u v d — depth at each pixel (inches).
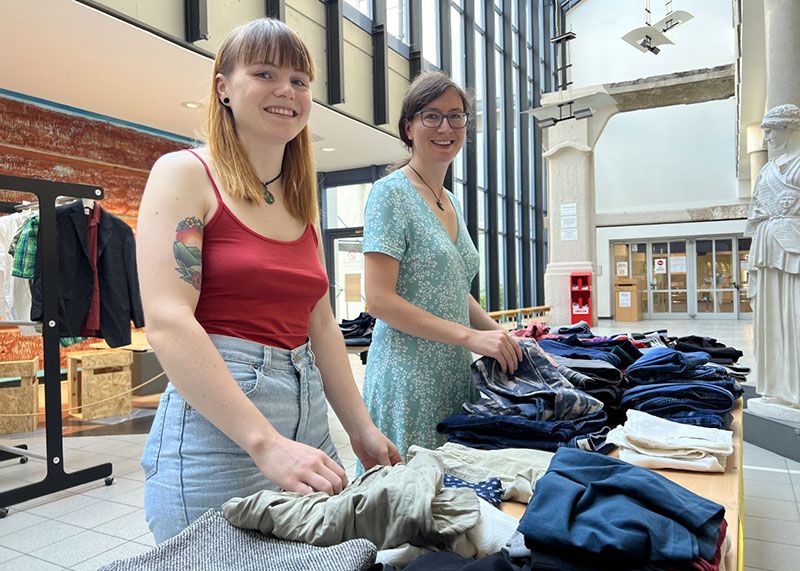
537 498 29.5
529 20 596.1
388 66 331.6
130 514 119.7
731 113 628.1
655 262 700.0
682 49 626.2
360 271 434.9
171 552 27.0
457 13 447.5
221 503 37.5
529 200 578.2
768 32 175.6
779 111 159.5
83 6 175.6
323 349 48.3
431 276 59.7
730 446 47.8
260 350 39.6
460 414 56.6
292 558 26.0
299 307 42.7
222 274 38.7
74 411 214.2
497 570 26.4
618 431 51.0
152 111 282.0
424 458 37.1
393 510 28.8
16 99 252.2
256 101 39.2
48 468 129.0
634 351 82.4
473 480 42.4
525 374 57.6
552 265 378.0
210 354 35.3
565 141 375.2
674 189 652.1
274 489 39.6
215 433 38.0
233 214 39.6
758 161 387.9
